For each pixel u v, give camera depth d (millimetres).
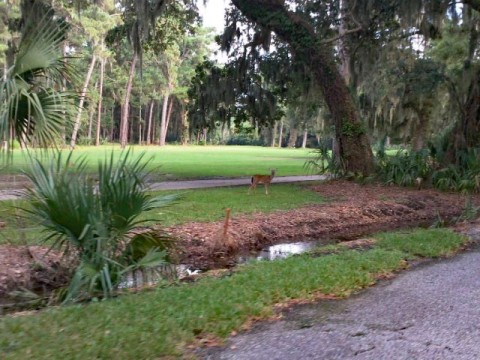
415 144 28828
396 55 19609
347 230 11219
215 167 26391
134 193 5637
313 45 16797
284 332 4039
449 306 4805
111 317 4074
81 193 5395
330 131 24812
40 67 6215
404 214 13164
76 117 6707
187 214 10562
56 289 5754
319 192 15367
